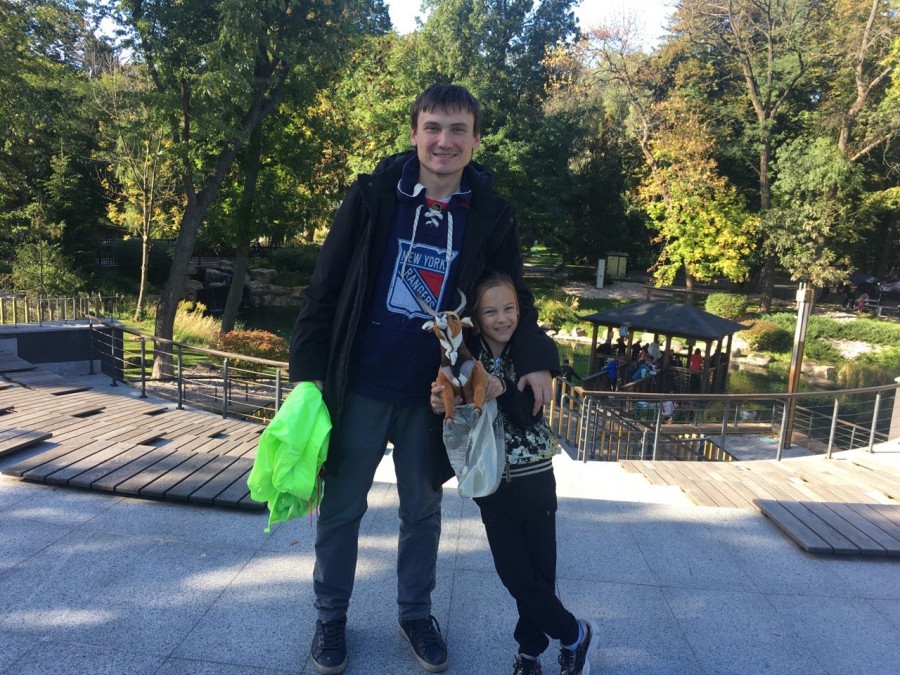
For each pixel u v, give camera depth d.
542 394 2.01
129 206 23.86
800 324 12.82
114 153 22.17
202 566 2.94
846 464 6.96
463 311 2.05
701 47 33.12
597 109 37.97
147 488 3.67
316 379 2.07
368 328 2.05
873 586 3.13
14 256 25.09
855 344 28.25
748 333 28.12
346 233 2.00
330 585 2.28
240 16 15.40
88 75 21.19
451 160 1.91
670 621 2.75
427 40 31.42
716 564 3.29
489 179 2.09
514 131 34.44
